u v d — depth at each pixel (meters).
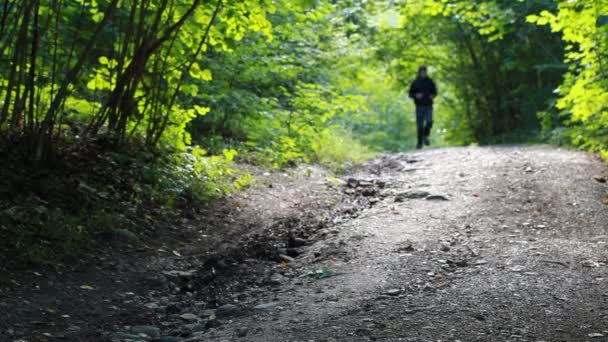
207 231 8.30
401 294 5.65
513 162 12.38
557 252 6.84
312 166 13.36
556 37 18.23
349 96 11.41
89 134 9.37
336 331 4.78
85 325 5.30
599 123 12.76
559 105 12.23
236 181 10.38
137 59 8.88
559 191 9.89
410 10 19.52
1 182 7.29
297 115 11.55
